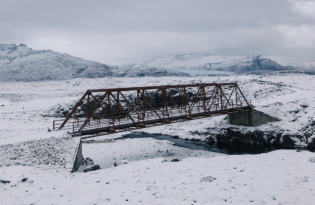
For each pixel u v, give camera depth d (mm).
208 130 51969
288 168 14648
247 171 14555
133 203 10578
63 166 17531
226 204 10008
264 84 81938
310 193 10688
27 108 65812
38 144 21578
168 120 34656
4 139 24000
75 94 88688
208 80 103125
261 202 10016
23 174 15242
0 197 11797
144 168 16703
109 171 16344
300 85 91562
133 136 53375
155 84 104688
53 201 11094
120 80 131500
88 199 11211
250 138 46688
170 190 11992
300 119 45719
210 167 16062
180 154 36531
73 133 25531
